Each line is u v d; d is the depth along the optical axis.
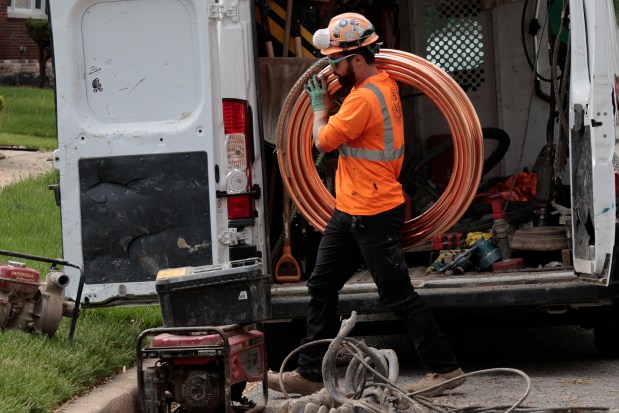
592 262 14.13
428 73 14.62
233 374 13.00
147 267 15.16
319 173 17.27
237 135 14.93
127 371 15.38
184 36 14.92
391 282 13.70
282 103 16.44
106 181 15.16
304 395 14.10
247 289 13.27
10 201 26.61
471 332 19.47
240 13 14.96
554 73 16.81
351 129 13.43
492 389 14.49
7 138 40.12
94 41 15.05
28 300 15.28
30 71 58.62
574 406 13.15
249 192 15.00
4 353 13.66
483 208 18.52
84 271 15.30
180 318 13.30
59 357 14.13
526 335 18.95
